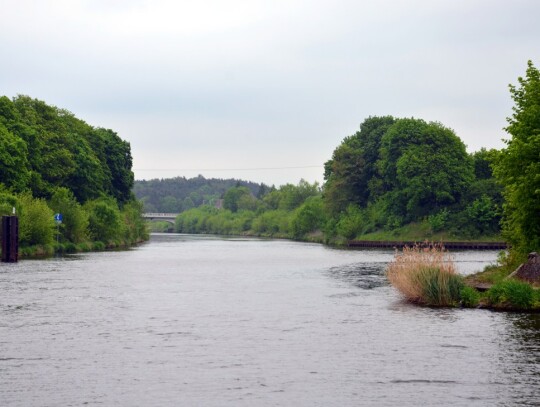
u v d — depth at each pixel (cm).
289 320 2773
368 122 14662
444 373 1862
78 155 10425
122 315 2914
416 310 3045
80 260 6662
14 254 6238
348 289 3984
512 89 3803
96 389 1709
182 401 1606
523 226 3641
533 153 3541
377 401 1605
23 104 9775
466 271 5116
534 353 2105
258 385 1745
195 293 3775
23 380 1798
